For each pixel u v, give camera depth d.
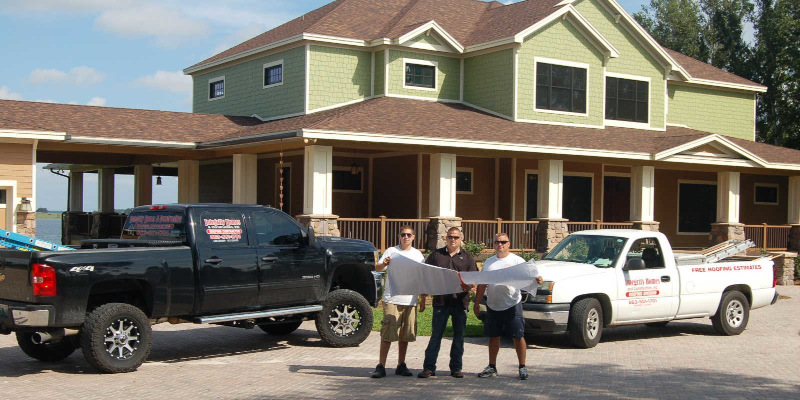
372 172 25.48
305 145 19.28
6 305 9.75
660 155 22.92
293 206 25.20
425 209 23.56
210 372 10.20
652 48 27.52
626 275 13.03
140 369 10.42
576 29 25.48
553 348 12.61
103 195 30.12
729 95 31.52
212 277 10.80
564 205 26.08
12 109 20.53
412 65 25.12
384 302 9.69
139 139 20.69
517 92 24.23
